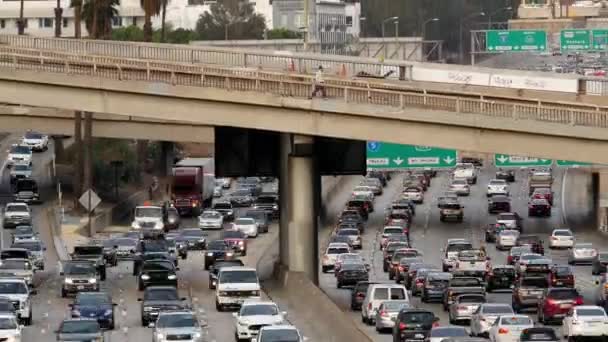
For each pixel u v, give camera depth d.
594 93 155.50
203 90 125.38
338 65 151.25
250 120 125.69
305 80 126.25
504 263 152.38
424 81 152.50
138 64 128.12
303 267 126.81
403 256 139.25
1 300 101.62
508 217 177.00
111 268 145.62
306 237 127.06
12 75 128.00
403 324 92.44
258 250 163.12
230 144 132.75
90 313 101.19
